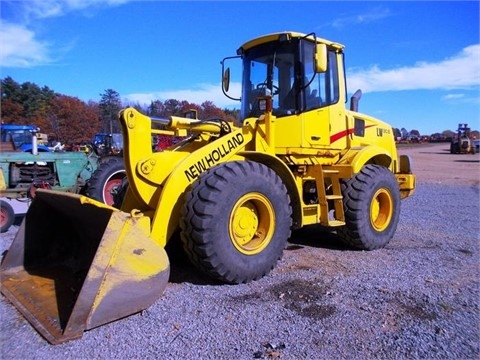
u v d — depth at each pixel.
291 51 4.88
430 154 32.34
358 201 5.10
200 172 3.96
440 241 5.72
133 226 3.16
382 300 3.55
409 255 5.00
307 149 4.94
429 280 4.06
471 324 3.14
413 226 6.75
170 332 2.98
